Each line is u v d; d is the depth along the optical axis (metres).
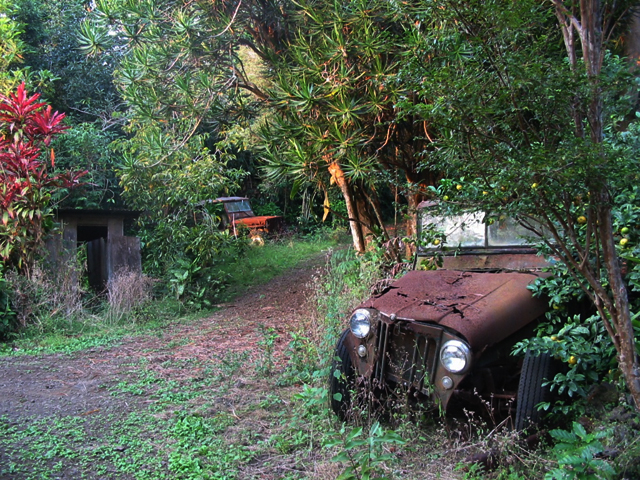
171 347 7.98
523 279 4.50
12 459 4.11
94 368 6.87
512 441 3.70
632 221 3.81
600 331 3.82
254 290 12.69
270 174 8.23
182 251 12.01
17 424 4.89
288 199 25.73
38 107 9.77
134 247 11.34
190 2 9.40
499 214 3.13
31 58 18.14
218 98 9.83
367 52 7.64
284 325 8.89
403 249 8.47
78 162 14.45
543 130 3.01
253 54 14.20
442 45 3.20
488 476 3.66
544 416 3.87
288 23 9.74
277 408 5.23
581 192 2.75
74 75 18.70
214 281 11.81
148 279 10.95
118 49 12.61
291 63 9.50
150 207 12.20
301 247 18.09
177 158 11.29
